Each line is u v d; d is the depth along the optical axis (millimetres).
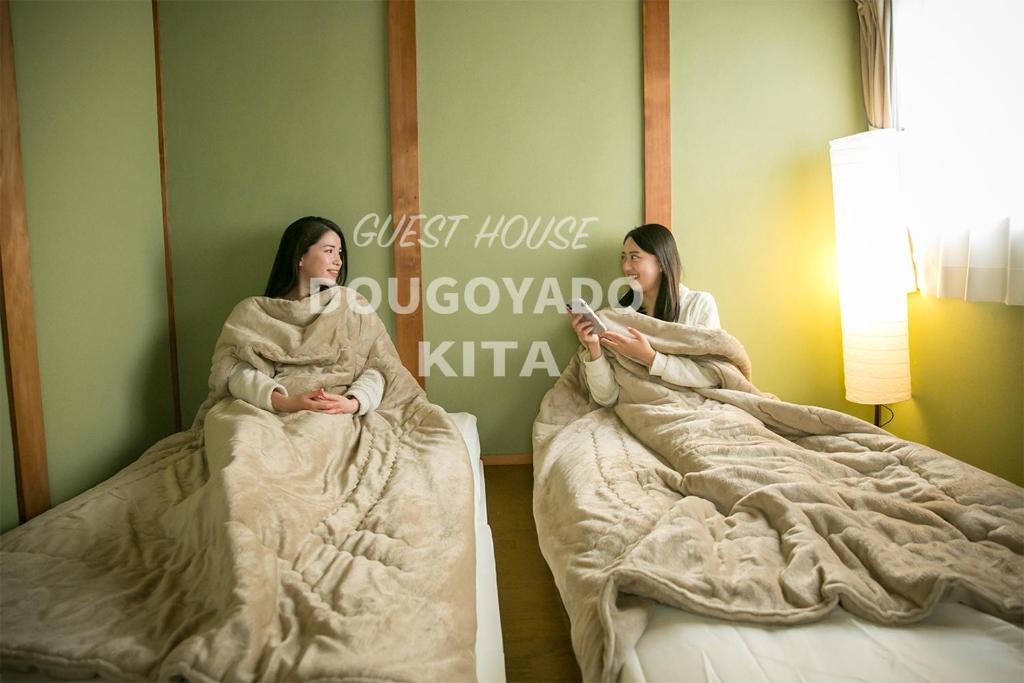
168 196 2199
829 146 2164
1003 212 1717
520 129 2246
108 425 1764
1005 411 1816
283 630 815
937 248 1993
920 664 744
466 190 2250
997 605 839
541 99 2244
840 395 2377
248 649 745
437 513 1224
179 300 2229
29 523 1150
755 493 1154
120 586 960
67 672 762
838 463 1391
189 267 2223
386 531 1130
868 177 1998
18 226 1365
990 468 1878
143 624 852
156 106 2139
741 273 2326
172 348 2219
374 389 1888
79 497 1287
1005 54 1690
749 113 2283
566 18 2229
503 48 2221
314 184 2223
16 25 1381
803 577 914
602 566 1028
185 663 710
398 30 2182
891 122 2154
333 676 709
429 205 2246
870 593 872
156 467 1507
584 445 1735
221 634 750
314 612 838
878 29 2156
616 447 1684
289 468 1295
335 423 1593
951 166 1906
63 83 1562
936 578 861
